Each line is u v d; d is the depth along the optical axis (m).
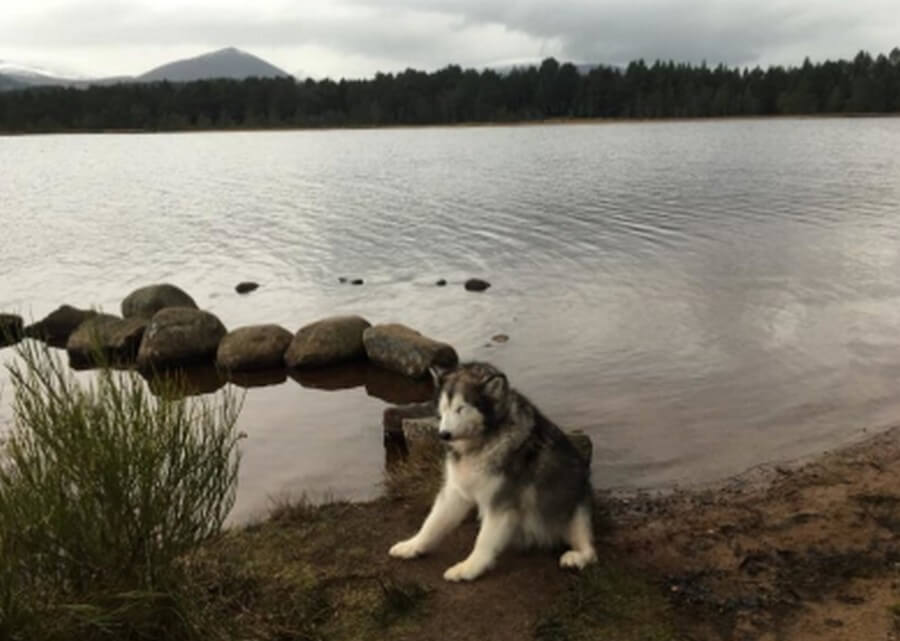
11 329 15.95
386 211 33.38
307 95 140.50
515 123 142.75
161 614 4.97
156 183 47.34
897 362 13.09
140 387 5.46
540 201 34.91
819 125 110.12
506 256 23.33
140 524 4.89
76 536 4.74
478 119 142.50
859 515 7.33
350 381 13.59
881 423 10.55
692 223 27.94
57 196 40.84
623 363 13.45
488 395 6.05
